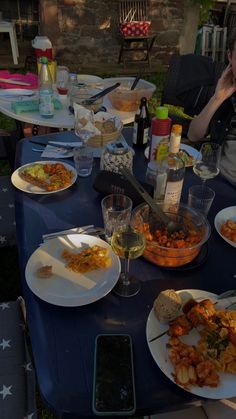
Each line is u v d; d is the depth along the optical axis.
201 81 2.92
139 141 1.92
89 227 1.36
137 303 1.09
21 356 1.36
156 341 0.96
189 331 1.00
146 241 1.16
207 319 0.99
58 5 5.47
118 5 5.69
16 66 5.77
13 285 2.29
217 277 1.18
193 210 1.30
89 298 1.07
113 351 0.93
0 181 2.40
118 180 1.47
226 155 2.11
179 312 1.02
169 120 1.56
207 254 1.27
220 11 6.91
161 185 1.38
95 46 6.00
